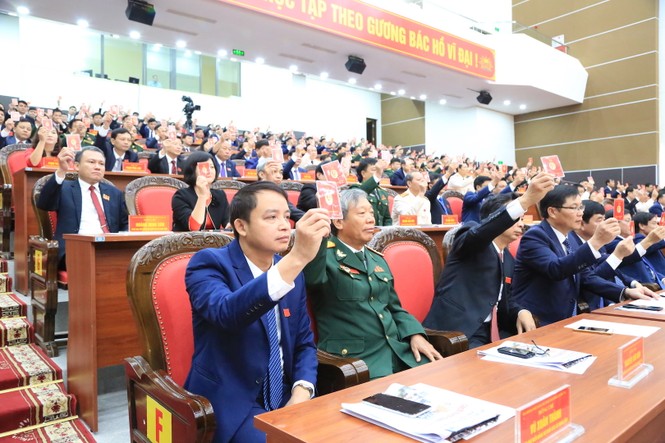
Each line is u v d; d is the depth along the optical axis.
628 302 2.25
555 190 2.41
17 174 3.65
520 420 0.82
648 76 12.33
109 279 2.22
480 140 14.01
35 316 2.93
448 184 6.86
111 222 3.29
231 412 1.31
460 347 1.88
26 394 2.26
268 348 1.40
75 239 2.28
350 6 8.15
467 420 0.92
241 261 1.42
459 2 12.98
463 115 14.28
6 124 6.34
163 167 5.01
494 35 11.12
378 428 0.92
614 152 12.91
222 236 1.72
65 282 2.92
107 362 2.21
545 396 0.88
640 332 1.67
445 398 1.05
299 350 1.55
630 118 12.64
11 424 2.08
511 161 14.81
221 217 3.40
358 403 1.03
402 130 16.33
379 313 1.84
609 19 12.97
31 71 10.23
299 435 0.89
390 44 8.77
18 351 2.74
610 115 12.99
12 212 4.29
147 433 1.42
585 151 13.46
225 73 13.41
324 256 1.75
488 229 1.94
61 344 2.87
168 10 6.97
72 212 3.12
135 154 5.66
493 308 2.14
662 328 1.73
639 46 12.48
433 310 2.13
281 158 3.95
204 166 2.95
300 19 7.48
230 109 12.87
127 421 2.20
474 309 2.06
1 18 10.14
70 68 11.70
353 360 1.60
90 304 2.13
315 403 1.06
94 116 7.62
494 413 0.96
